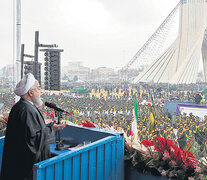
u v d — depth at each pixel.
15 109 2.52
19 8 6.77
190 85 61.03
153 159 2.69
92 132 3.03
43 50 9.26
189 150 2.63
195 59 66.25
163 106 20.25
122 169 2.83
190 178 2.42
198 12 65.31
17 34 6.84
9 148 2.46
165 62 67.88
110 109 22.28
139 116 11.55
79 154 2.25
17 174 2.41
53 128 2.85
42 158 2.52
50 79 9.44
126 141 3.00
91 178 2.40
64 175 2.12
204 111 15.68
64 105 26.12
